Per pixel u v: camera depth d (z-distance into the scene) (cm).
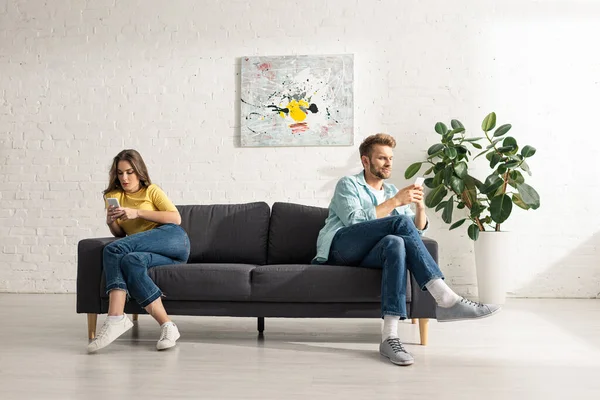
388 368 256
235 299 304
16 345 302
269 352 288
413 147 497
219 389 224
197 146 507
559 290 489
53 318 385
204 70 509
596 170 488
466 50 496
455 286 492
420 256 284
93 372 248
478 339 318
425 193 493
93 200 514
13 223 518
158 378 239
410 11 499
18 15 523
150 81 512
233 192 505
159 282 305
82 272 313
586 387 227
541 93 491
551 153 491
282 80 500
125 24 514
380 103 499
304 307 302
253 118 502
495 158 440
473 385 229
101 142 514
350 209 319
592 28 489
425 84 497
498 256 448
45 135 518
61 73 518
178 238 327
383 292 281
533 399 212
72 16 518
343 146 498
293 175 501
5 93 522
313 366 260
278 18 505
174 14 511
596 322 371
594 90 489
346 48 501
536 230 491
